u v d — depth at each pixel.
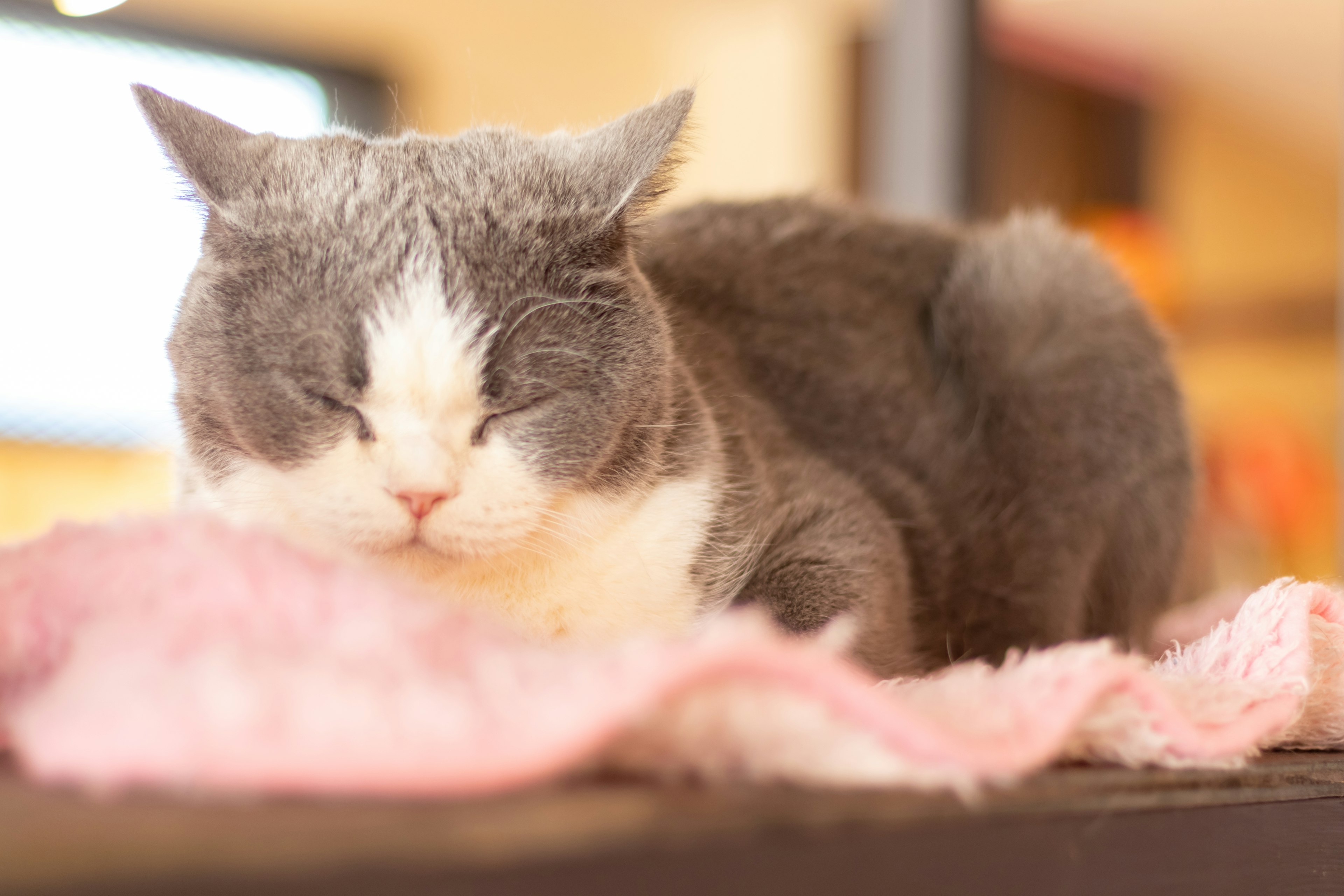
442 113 4.74
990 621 1.51
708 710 0.60
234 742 0.51
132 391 3.69
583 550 1.12
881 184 3.61
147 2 4.08
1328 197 3.52
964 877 0.63
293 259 1.03
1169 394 1.60
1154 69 3.56
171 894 0.43
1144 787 0.75
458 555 1.02
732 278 1.57
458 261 1.03
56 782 0.55
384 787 0.51
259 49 4.38
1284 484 3.41
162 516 0.76
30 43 3.84
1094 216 3.51
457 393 0.99
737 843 0.55
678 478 1.19
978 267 1.62
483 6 4.77
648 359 1.14
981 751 0.65
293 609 0.65
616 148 1.19
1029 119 3.38
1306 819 0.87
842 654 1.14
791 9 4.73
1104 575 1.57
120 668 0.59
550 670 0.62
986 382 1.55
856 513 1.30
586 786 0.57
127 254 3.76
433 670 0.60
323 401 0.99
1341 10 3.26
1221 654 1.08
